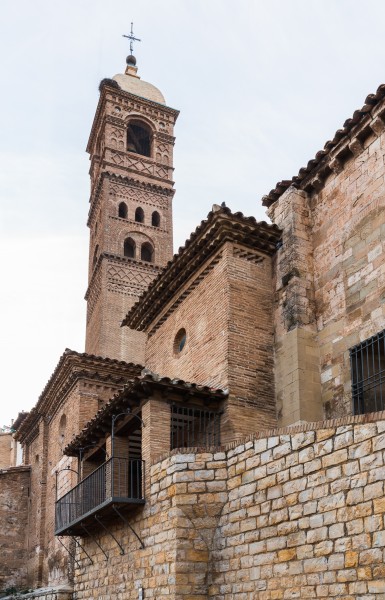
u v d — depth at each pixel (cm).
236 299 1847
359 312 1641
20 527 3422
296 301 1783
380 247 1614
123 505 1628
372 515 1061
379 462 1069
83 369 2714
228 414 1717
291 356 1752
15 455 5119
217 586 1399
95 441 2102
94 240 4675
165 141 4806
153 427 1658
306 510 1205
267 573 1271
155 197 4584
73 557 2462
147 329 2400
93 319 4269
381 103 1623
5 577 3294
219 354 1822
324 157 1833
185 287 2116
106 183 4450
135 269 4222
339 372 1664
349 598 1071
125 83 4997
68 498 2233
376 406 1535
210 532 1441
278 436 1325
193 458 1495
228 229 1875
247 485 1391
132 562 1642
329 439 1186
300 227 1873
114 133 4625
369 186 1686
